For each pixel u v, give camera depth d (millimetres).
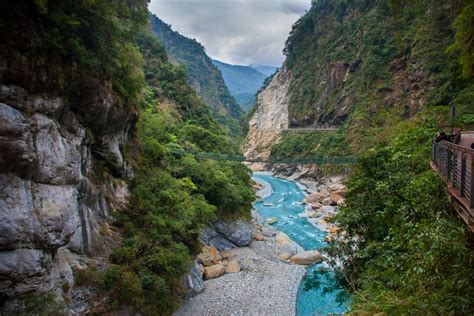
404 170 12258
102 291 14828
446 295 5723
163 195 22422
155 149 27406
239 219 32594
